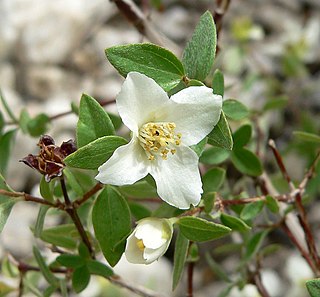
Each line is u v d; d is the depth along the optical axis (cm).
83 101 16
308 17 42
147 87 16
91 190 18
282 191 26
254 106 35
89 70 40
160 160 16
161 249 16
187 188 16
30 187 35
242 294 29
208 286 33
